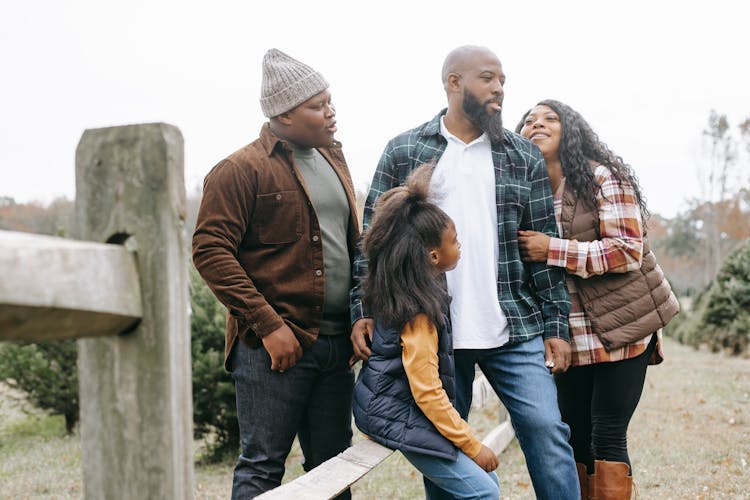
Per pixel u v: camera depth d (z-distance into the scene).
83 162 1.41
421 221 2.54
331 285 2.89
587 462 3.40
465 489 2.46
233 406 6.04
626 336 3.09
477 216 2.95
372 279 2.57
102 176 1.40
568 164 3.20
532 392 2.90
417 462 2.54
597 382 3.23
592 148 3.23
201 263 2.65
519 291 2.98
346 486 2.18
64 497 4.92
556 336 3.00
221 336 6.12
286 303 2.76
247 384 2.79
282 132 2.85
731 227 43.06
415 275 2.49
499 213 2.96
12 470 5.79
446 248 2.57
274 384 2.76
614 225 3.06
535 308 3.01
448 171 2.98
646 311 3.12
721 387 8.82
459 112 3.00
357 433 6.79
